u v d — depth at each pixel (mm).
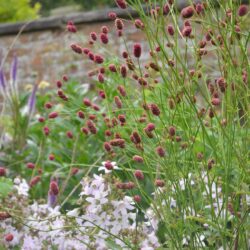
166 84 2047
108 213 2316
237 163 2127
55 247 2414
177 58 1979
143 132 2162
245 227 2090
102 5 15523
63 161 3625
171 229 2117
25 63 8125
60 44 7891
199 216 2160
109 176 2324
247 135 2119
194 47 2107
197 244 2182
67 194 3275
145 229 2342
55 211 2498
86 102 2406
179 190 2104
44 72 8008
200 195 2207
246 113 2072
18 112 4539
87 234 2264
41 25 7984
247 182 2154
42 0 15812
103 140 3412
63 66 7848
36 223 2463
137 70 2246
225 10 2047
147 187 2918
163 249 2246
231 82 2080
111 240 2260
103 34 2283
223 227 2109
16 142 4418
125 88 2201
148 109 2102
